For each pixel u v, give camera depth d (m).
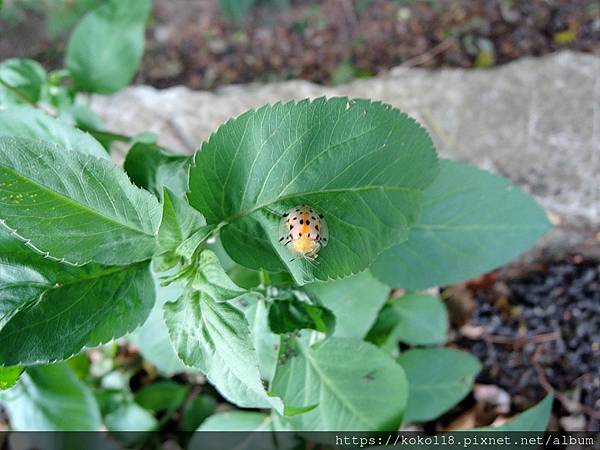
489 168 0.21
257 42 0.31
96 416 0.17
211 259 0.10
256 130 0.10
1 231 0.10
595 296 0.20
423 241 0.14
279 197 0.11
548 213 0.20
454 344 0.20
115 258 0.10
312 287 0.14
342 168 0.11
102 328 0.10
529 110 0.22
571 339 0.19
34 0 0.31
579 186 0.20
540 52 0.27
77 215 0.10
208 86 0.30
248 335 0.09
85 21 0.17
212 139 0.10
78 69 0.18
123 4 0.17
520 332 0.20
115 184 0.10
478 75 0.23
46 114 0.11
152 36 0.32
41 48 0.31
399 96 0.23
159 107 0.24
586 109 0.21
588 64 0.22
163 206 0.10
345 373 0.13
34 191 0.09
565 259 0.21
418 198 0.12
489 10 0.29
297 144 0.11
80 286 0.10
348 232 0.11
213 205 0.11
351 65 0.29
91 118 0.17
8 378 0.10
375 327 0.17
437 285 0.15
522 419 0.14
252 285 0.13
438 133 0.22
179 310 0.10
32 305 0.10
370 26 0.30
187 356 0.10
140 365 0.21
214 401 0.20
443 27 0.29
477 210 0.14
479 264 0.14
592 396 0.18
